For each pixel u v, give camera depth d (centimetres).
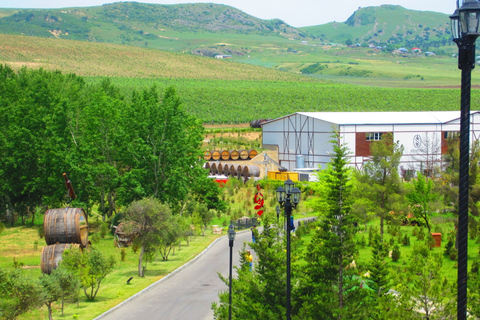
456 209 4003
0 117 6000
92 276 2978
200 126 6066
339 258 2247
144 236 3606
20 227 5584
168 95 5372
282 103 16125
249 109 15025
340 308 2169
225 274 3528
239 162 8538
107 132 5516
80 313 2762
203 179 5662
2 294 2575
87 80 19762
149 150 5100
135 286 3275
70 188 4416
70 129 5600
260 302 2278
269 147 8950
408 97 17788
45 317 2738
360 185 4559
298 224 4919
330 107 15325
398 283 2459
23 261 3981
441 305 2145
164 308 2833
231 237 2348
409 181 7069
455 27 1056
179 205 5828
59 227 3731
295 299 2242
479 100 16725
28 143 5703
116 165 5847
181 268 3747
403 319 2100
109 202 5741
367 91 19038
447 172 4206
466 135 1061
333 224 2269
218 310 2441
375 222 5403
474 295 2127
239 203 6562
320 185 4947
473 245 4050
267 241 2369
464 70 1058
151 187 5291
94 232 5203
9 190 5631
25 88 7100
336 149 2395
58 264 3275
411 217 4969
